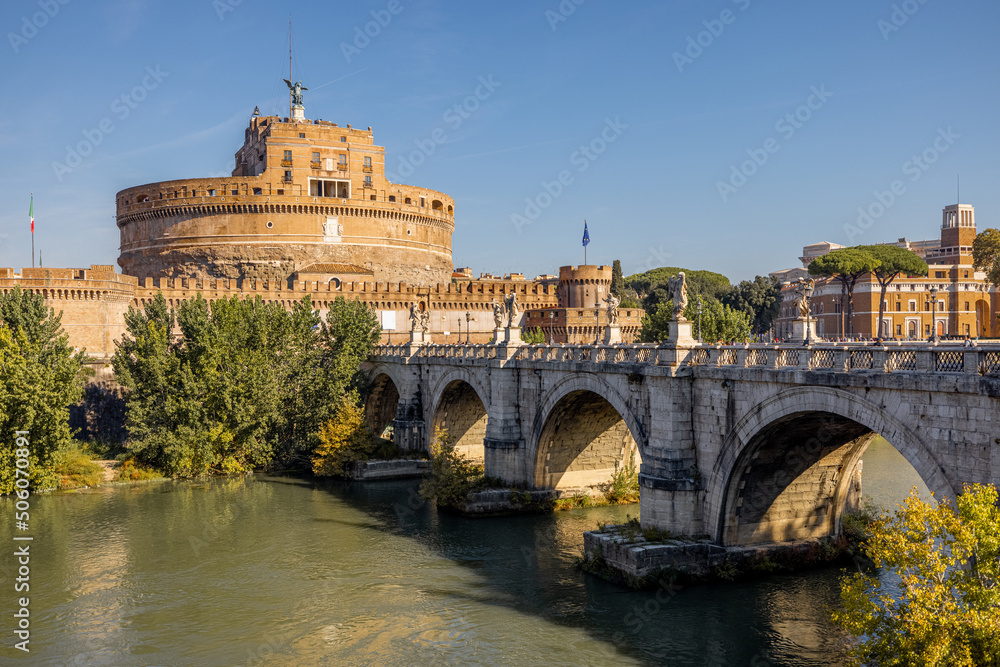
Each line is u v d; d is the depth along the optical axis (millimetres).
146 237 133625
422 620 35906
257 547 47312
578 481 56344
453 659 32000
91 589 40375
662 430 39500
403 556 45188
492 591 39219
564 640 33375
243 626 35594
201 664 32000
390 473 68500
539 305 129375
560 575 40906
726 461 36625
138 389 69688
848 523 40812
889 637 23219
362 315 82875
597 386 45625
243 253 127312
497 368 56594
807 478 38875
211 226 127938
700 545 37688
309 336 77688
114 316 93125
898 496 50500
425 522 52625
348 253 131500
